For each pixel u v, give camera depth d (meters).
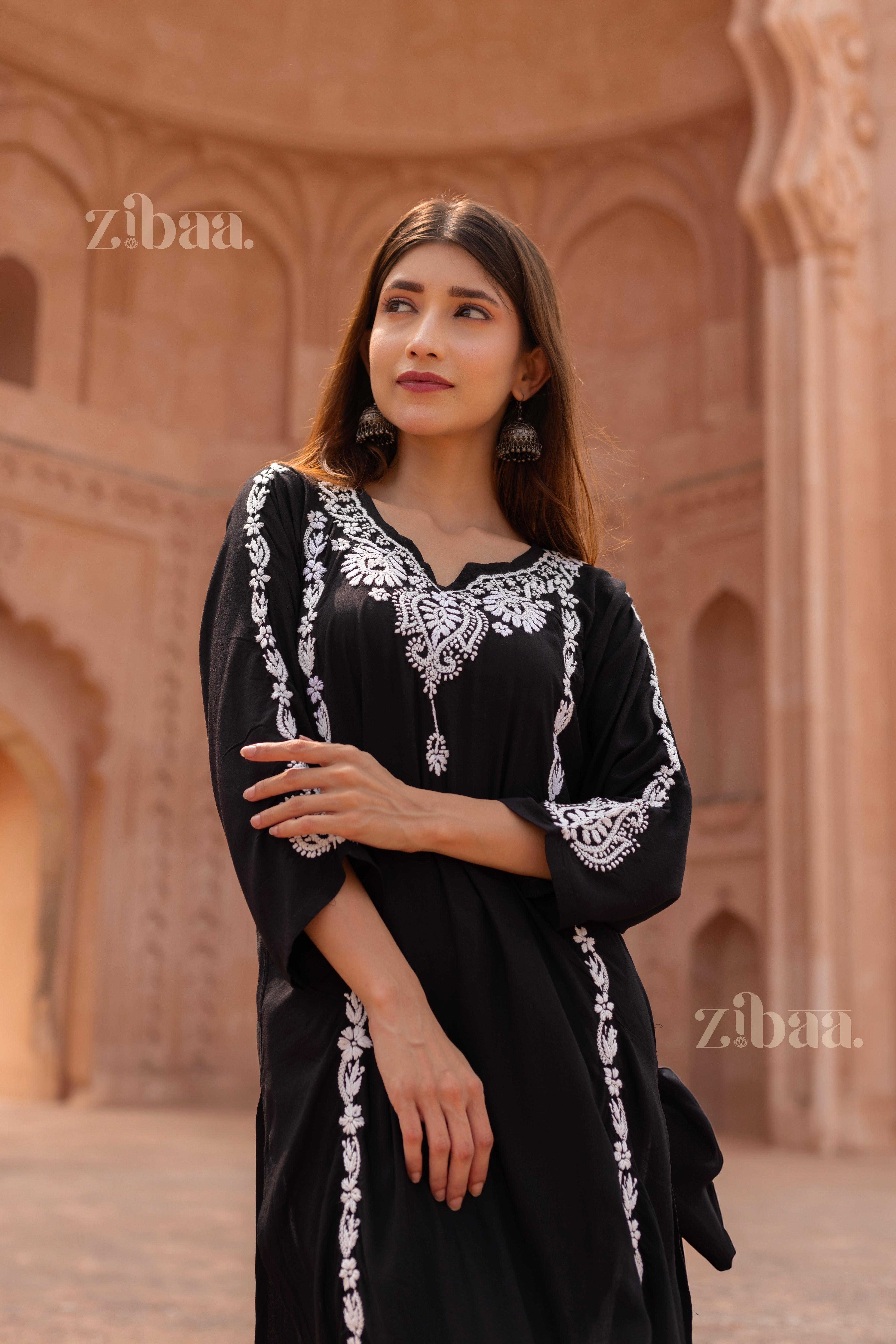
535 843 1.23
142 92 12.19
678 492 11.55
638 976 1.32
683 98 11.88
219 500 12.45
